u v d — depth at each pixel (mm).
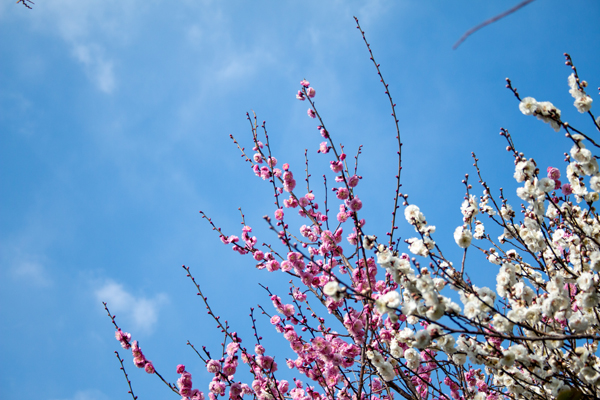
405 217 4383
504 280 4059
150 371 5148
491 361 3939
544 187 4223
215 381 5266
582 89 3885
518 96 3863
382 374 4605
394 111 4961
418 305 3506
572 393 2996
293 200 6059
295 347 5191
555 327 4133
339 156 5781
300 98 5730
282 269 5582
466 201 4898
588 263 4445
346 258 5438
